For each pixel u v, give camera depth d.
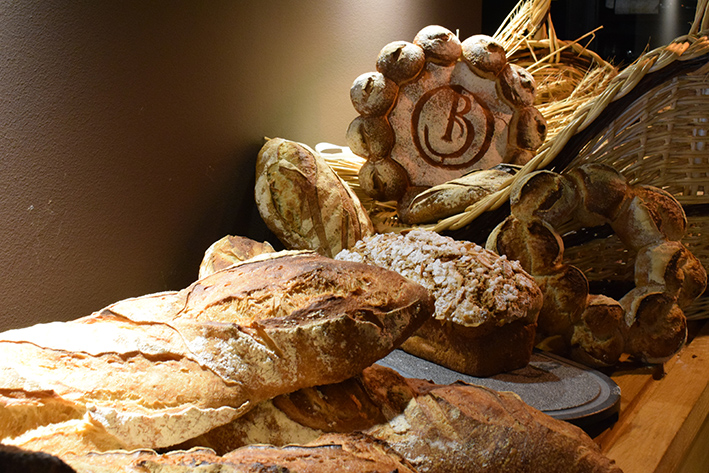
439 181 1.87
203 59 1.71
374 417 1.31
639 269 1.68
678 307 1.65
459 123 1.86
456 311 1.54
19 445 1.03
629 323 1.64
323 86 1.96
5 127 1.49
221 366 1.21
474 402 1.33
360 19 2.02
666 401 1.57
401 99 1.85
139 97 1.63
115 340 1.20
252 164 1.83
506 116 1.87
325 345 1.26
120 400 1.13
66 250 1.56
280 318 1.27
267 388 1.25
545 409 1.49
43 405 1.07
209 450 1.10
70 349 1.15
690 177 1.75
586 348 1.63
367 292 1.40
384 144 1.85
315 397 1.30
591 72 2.19
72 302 1.57
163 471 0.98
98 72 1.57
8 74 1.49
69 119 1.55
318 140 1.98
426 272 1.58
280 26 1.84
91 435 1.11
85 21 1.55
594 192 1.65
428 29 1.85
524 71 1.87
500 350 1.55
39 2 1.51
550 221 1.65
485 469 1.23
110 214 1.60
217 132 1.75
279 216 1.76
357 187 1.94
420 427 1.28
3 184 1.49
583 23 2.54
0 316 1.50
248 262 1.45
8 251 1.50
